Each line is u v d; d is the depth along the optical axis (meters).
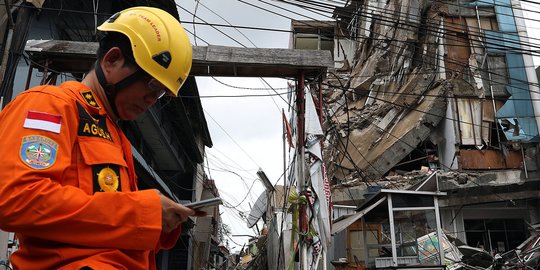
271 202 18.11
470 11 20.56
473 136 18.56
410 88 20.09
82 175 1.31
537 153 18.17
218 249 29.06
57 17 10.46
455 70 19.62
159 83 1.53
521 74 19.39
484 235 18.47
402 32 21.25
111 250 1.28
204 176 23.30
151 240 1.25
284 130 11.12
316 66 8.55
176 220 1.35
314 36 28.64
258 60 8.48
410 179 17.80
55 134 1.26
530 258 12.38
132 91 1.51
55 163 1.22
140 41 1.52
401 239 12.05
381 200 12.28
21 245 1.32
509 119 18.64
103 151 1.38
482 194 17.75
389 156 18.73
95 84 1.52
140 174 13.66
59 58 8.30
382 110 20.91
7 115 1.30
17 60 7.76
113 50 1.50
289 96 11.38
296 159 8.82
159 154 17.27
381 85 22.05
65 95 1.38
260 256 19.19
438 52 20.00
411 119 19.50
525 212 18.55
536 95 18.94
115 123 1.56
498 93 19.23
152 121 13.62
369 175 18.75
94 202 1.20
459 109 18.84
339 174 19.62
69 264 1.22
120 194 1.25
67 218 1.16
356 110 22.44
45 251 1.25
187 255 19.42
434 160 19.47
